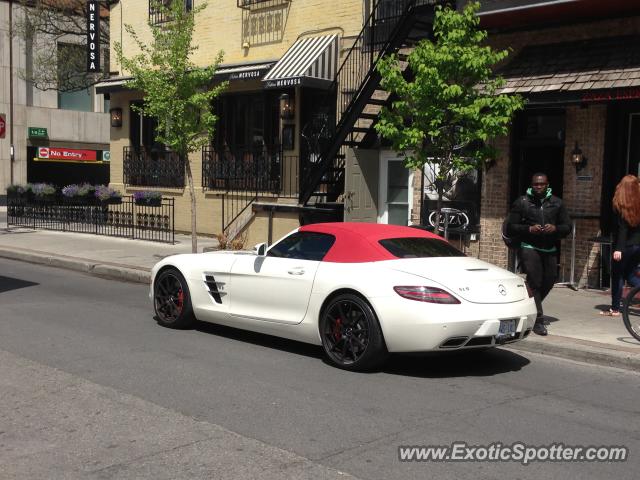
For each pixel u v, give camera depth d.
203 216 18.97
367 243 7.10
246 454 4.62
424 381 6.59
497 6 11.15
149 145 20.91
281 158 16.84
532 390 6.41
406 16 13.04
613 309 9.43
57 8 27.05
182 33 13.55
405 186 14.40
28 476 4.23
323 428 5.17
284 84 15.26
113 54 21.45
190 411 5.49
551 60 11.41
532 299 7.05
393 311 6.44
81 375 6.46
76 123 39.00
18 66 36.06
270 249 7.86
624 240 9.06
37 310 9.69
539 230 8.14
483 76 9.27
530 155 12.27
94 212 20.61
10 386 6.07
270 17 17.14
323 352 7.62
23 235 19.50
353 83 15.23
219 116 18.59
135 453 4.61
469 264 7.00
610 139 11.16
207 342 7.98
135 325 8.85
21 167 36.75
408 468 4.47
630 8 10.64
